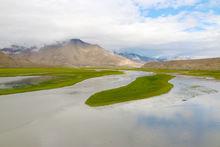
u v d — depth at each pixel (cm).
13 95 5156
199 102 4275
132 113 3406
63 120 3031
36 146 2167
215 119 3041
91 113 3412
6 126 2770
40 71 15400
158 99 4588
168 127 2705
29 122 2934
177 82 8350
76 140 2306
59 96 4956
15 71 15100
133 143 2219
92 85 7125
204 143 2220
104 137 2389
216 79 9719
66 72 14288
